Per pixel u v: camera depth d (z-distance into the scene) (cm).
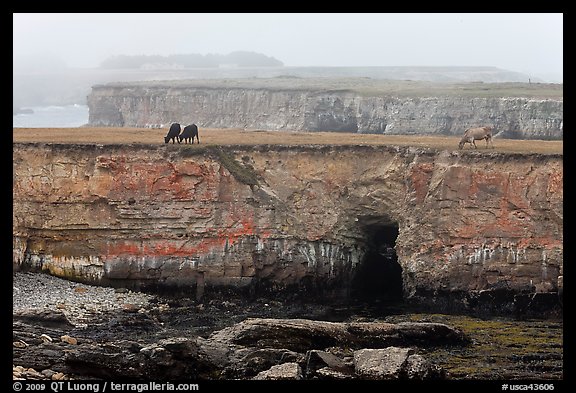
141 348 6875
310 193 9644
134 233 9356
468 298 9175
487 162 9319
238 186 9456
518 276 9119
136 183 9412
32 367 6600
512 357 7425
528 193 9206
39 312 8150
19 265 9338
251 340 7344
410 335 7681
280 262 9425
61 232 9369
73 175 9412
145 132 11244
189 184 9419
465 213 9288
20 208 9375
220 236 9362
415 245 9400
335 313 8925
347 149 9781
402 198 9631
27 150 9469
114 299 8969
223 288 9294
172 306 8969
